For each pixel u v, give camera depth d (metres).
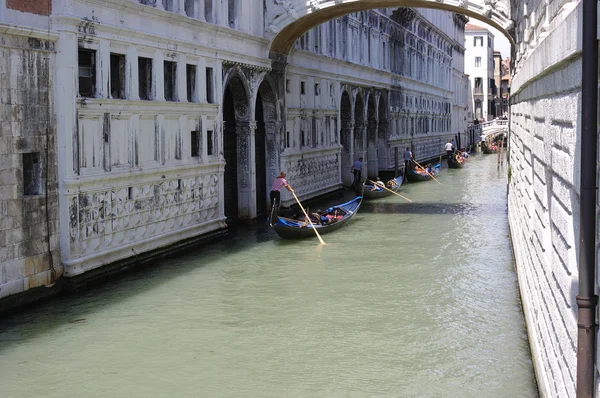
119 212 16.06
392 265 18.06
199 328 12.91
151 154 17.36
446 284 16.00
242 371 10.82
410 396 9.77
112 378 10.56
